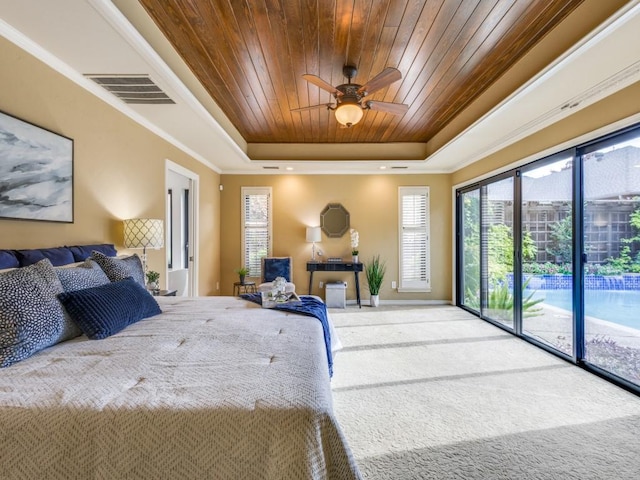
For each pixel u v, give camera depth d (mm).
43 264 1657
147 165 3531
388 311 5348
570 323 3133
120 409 987
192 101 3008
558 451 1836
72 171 2453
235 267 6016
